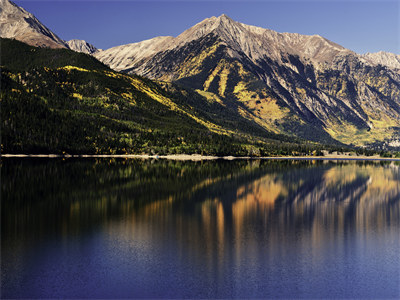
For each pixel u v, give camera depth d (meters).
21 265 68.19
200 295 58.41
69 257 72.12
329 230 95.88
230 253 75.88
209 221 103.62
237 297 57.84
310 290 60.34
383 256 75.12
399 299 57.72
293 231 94.31
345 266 69.75
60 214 108.88
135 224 98.25
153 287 60.47
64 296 57.56
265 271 67.00
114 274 64.81
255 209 123.94
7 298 56.81
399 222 105.81
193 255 74.12
